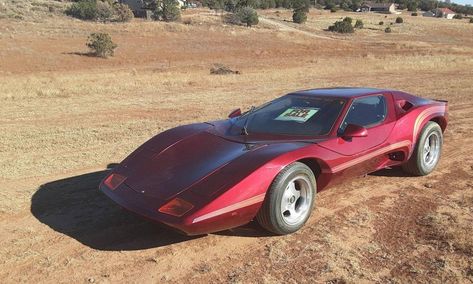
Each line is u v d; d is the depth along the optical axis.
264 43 58.06
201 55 43.06
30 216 4.69
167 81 18.84
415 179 5.77
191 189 3.83
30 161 6.78
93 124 9.88
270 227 4.10
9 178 5.93
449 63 26.58
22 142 8.08
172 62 37.22
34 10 74.25
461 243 4.00
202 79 19.61
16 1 81.38
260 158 4.02
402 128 5.34
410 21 121.00
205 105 12.50
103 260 3.83
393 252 3.92
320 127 4.66
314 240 4.15
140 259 3.85
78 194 5.31
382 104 5.31
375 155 4.97
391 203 4.99
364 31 89.75
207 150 4.37
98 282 3.51
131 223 4.52
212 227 3.75
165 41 53.88
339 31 85.12
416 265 3.69
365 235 4.24
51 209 4.87
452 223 4.41
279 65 31.59
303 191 4.27
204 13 97.81
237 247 4.05
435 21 125.25
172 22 73.38
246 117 5.18
